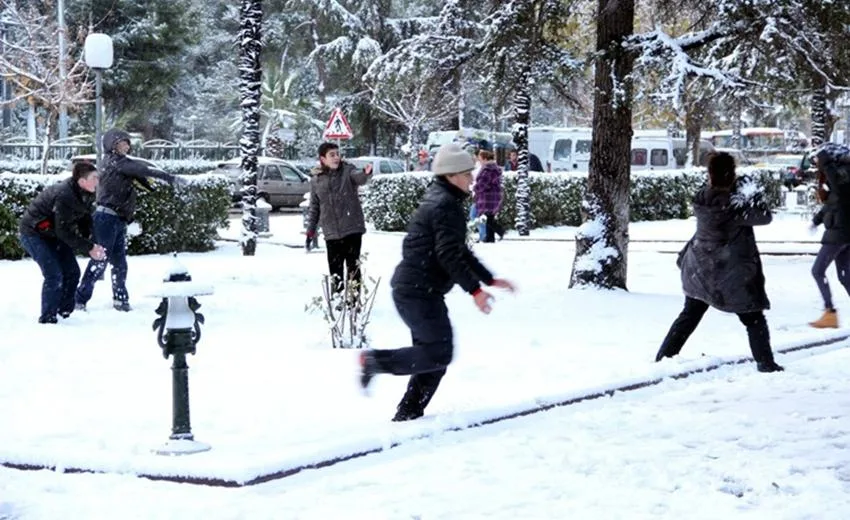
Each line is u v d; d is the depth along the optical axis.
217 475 7.23
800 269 20.80
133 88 57.06
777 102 18.05
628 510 6.72
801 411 9.21
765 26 15.89
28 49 40.59
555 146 48.03
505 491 7.10
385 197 31.56
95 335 13.18
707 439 8.33
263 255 23.78
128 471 7.47
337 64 56.56
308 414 9.16
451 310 15.45
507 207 31.84
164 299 7.92
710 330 13.73
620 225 17.03
